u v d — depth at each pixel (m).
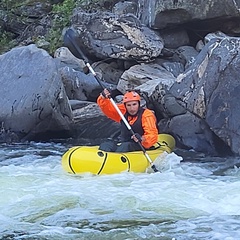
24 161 12.71
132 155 11.40
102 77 18.97
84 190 9.72
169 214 8.37
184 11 17.95
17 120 15.53
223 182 10.40
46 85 15.39
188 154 13.23
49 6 24.64
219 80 12.86
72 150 11.20
